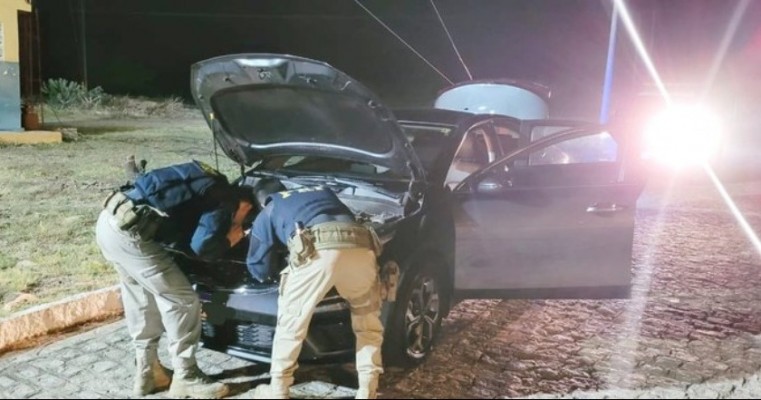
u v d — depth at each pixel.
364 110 4.11
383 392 4.05
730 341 4.93
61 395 3.96
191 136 15.73
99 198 8.72
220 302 4.04
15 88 13.37
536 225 4.82
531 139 5.60
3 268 5.91
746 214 9.15
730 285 6.19
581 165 5.09
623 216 5.02
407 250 4.20
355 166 5.25
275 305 3.91
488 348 4.73
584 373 4.38
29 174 10.09
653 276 6.42
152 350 3.99
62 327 4.88
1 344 4.53
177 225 3.81
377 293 3.75
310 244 3.53
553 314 5.40
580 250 4.96
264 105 4.45
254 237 3.79
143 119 19.91
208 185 3.82
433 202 4.48
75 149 12.85
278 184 4.82
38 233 7.01
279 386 3.68
